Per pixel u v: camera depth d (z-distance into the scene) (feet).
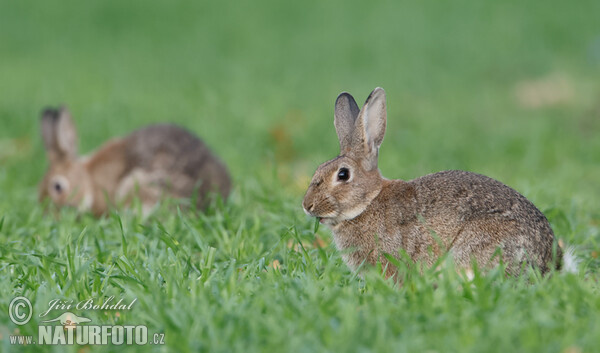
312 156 87.86
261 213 55.52
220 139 90.22
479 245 38.96
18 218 54.80
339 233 42.37
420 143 89.61
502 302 32.32
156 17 187.83
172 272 37.93
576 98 114.83
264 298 33.17
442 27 171.32
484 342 28.09
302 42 162.30
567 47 150.92
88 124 98.53
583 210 56.18
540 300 33.14
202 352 29.19
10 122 99.91
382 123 42.86
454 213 39.86
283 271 40.09
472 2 191.42
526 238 38.70
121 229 43.14
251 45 161.38
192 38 169.07
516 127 98.48
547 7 183.32
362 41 160.76
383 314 31.12
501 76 133.90
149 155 65.62
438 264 36.65
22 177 78.07
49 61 149.18
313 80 129.18
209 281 36.94
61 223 52.75
